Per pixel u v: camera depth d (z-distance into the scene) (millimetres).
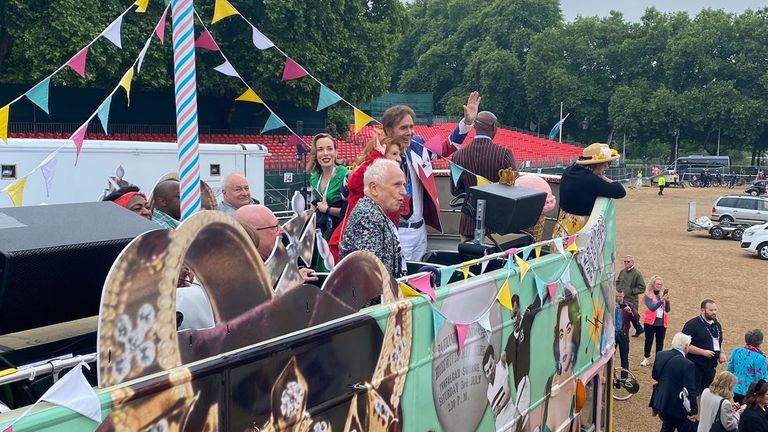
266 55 26984
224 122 33312
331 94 4793
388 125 4844
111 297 2117
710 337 10461
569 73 78312
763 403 7746
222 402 2438
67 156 10812
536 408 5305
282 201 22375
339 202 5738
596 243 6625
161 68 24172
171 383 2232
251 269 2732
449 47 88188
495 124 6449
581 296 6230
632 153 93250
